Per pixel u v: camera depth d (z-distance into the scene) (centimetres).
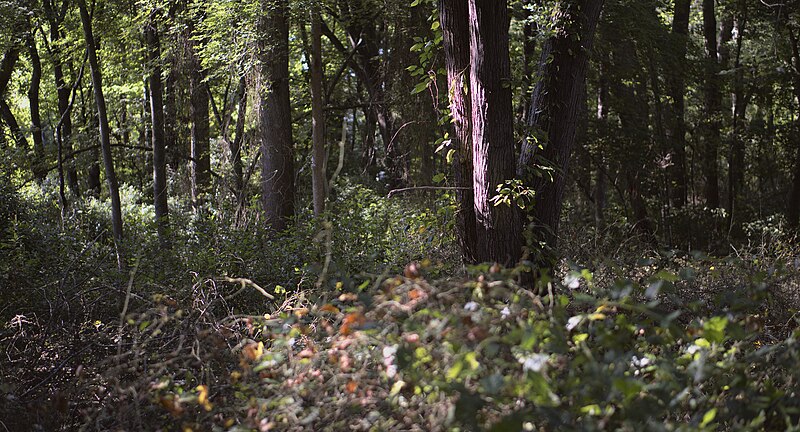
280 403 311
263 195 1562
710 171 2438
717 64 2250
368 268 881
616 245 1121
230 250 930
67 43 2016
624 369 298
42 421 420
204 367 402
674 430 264
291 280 841
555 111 773
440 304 295
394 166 1908
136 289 637
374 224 1088
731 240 2131
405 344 288
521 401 281
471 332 265
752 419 300
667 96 2261
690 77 2152
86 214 1527
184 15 1568
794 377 334
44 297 629
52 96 2856
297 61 2222
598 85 2067
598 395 271
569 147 777
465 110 745
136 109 2680
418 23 1625
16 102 2966
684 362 323
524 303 304
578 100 782
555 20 768
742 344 363
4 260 797
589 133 2045
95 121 2525
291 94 2128
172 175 1967
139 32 1667
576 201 2123
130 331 471
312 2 1432
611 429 286
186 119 1903
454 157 759
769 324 518
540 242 730
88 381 432
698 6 2809
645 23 1822
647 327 368
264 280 858
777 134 2481
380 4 1648
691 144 2450
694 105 2541
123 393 367
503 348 295
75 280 701
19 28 1727
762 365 358
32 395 478
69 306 594
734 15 2394
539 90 779
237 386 375
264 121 1554
